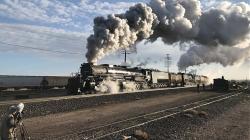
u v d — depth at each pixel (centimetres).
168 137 1658
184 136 1691
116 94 4888
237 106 3656
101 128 1878
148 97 4925
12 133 862
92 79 5081
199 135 1734
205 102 4091
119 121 2184
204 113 2623
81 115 2600
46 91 5538
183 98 4834
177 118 2403
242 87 9675
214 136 1727
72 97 4122
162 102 4025
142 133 1628
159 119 2305
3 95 4625
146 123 2094
